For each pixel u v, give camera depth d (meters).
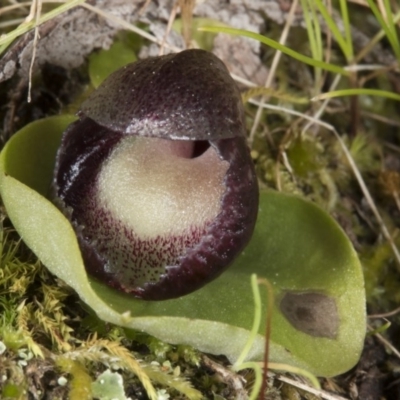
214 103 0.08
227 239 0.08
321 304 0.08
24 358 0.08
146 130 0.08
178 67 0.08
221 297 0.08
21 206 0.08
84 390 0.08
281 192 0.09
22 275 0.08
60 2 0.09
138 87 0.08
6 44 0.09
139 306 0.08
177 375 0.08
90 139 0.08
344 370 0.08
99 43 0.09
